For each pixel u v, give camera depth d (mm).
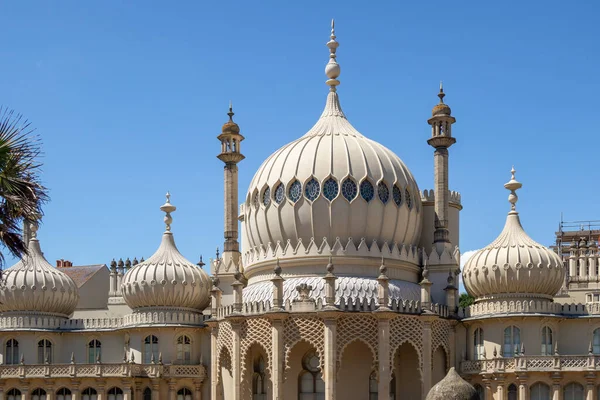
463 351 77875
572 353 75750
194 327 82000
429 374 73188
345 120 83438
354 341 74562
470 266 78312
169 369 80562
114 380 80188
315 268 76625
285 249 77688
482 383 75562
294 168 78688
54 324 84875
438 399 32656
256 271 80125
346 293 74500
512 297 76375
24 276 84750
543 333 75500
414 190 81125
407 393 76562
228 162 88000
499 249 77125
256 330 73625
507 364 73812
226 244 86750
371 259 76750
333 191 77438
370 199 77625
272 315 72062
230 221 87125
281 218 78188
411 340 73125
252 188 81500
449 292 78250
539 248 77062
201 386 81688
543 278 75938
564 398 72750
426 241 83500
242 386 74125
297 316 72250
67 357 85062
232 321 74875
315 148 79312
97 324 84875
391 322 72375
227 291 84438
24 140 35656
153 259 84062
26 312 84625
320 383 75188
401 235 79375
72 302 87125
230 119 89062
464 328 78062
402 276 78812
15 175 35312
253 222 80688
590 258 117062
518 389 73125
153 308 82688
